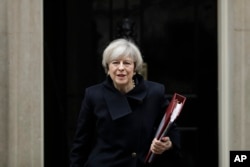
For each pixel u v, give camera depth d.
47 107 6.48
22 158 6.08
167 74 6.82
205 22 6.77
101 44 6.84
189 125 6.83
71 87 6.84
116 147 3.84
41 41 6.06
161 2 6.81
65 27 6.80
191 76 6.81
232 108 5.98
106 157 3.84
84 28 6.83
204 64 6.79
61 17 6.76
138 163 3.83
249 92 5.96
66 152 6.75
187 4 6.80
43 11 6.49
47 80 6.45
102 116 3.85
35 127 6.07
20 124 6.06
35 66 6.05
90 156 3.91
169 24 6.81
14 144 6.07
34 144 6.07
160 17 6.82
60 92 6.71
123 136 3.83
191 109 6.82
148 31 6.82
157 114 3.91
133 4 6.82
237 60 5.95
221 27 6.16
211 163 6.81
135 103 3.86
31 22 6.03
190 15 6.80
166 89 6.82
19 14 6.01
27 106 6.05
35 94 6.05
